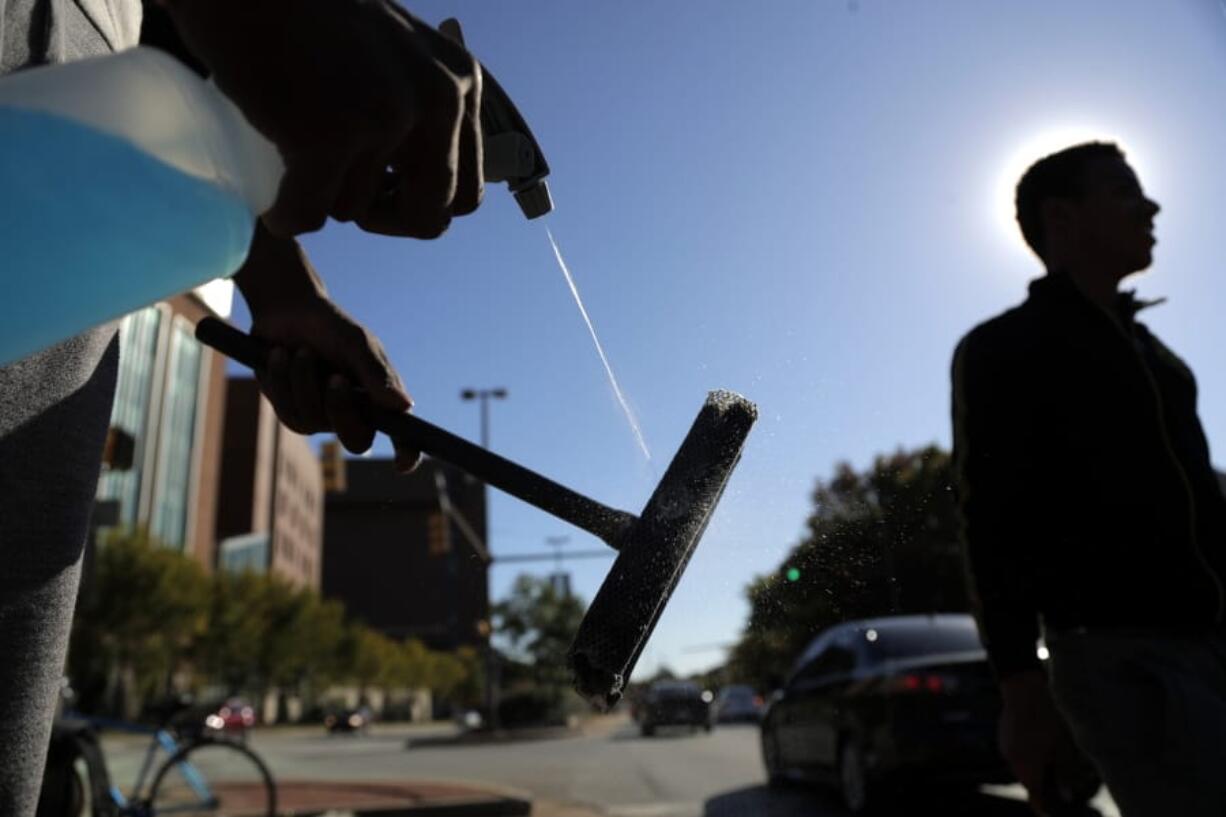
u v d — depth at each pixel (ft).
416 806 24.54
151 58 2.05
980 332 6.06
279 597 158.61
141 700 110.93
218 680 148.05
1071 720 5.36
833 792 25.76
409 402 3.79
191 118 2.03
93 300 1.92
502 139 3.64
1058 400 5.67
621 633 2.46
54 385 3.21
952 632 22.91
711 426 2.80
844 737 23.21
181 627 112.06
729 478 2.89
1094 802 15.24
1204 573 5.33
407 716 227.61
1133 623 5.25
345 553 258.98
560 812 24.93
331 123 2.16
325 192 2.22
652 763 39.27
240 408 209.26
